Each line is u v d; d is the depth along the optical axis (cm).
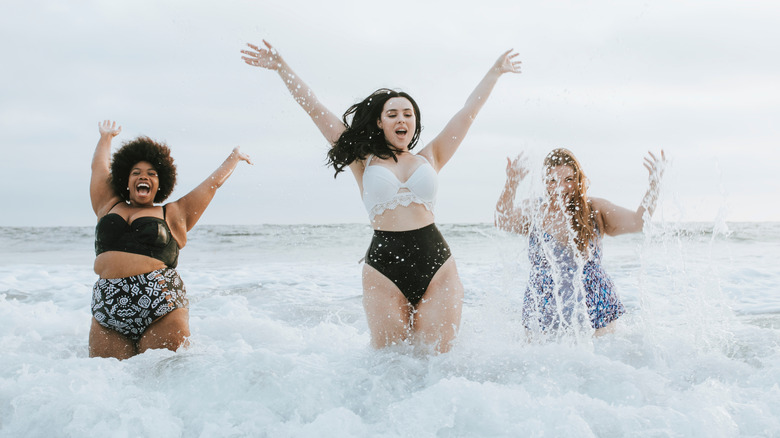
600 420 239
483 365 306
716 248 1178
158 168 422
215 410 265
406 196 355
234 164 438
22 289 711
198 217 423
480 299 620
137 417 251
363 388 284
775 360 313
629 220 409
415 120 382
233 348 390
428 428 239
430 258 352
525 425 236
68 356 402
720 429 230
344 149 376
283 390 276
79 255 1240
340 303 613
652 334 382
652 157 401
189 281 783
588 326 390
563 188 409
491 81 405
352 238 1591
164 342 384
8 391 279
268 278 813
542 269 408
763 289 634
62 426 248
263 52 405
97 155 434
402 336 347
